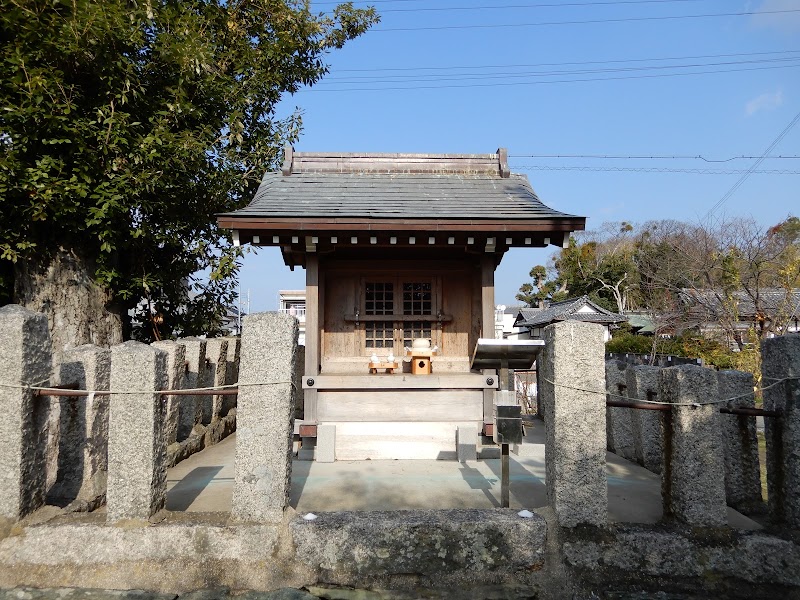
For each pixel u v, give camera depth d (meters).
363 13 12.77
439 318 7.29
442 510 4.14
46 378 4.11
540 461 6.68
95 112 7.92
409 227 6.14
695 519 3.90
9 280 7.98
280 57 11.46
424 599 3.67
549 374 4.13
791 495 3.95
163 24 8.87
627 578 3.77
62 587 3.69
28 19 6.95
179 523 3.88
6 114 6.80
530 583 3.82
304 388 6.70
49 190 6.93
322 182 7.54
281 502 3.90
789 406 3.97
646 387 6.34
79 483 4.53
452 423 6.86
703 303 16.97
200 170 9.25
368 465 6.45
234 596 3.66
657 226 37.34
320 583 3.79
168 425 6.57
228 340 9.26
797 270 14.72
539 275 49.97
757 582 3.76
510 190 7.43
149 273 9.55
